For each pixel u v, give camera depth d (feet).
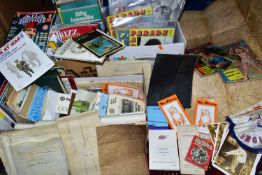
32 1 5.27
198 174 3.38
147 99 3.87
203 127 3.61
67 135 3.53
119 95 3.88
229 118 3.65
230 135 3.53
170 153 3.48
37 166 3.60
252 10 4.18
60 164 3.63
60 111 3.90
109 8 4.31
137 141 3.59
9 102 3.73
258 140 3.45
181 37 4.14
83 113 3.54
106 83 4.03
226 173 3.36
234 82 3.78
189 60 3.83
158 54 3.87
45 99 3.93
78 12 4.15
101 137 3.57
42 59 3.79
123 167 3.49
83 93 4.00
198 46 4.47
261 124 3.53
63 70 4.05
